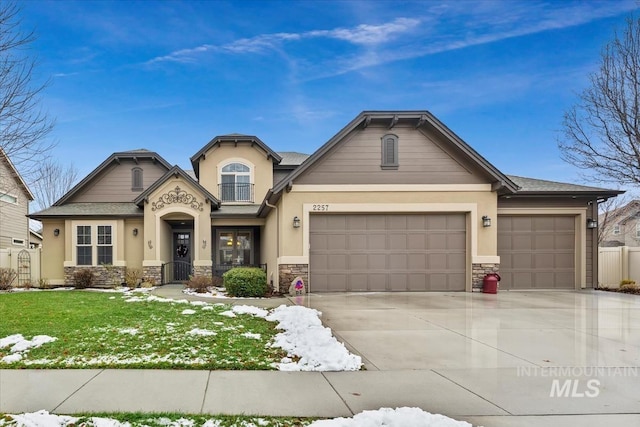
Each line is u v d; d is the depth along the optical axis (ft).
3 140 30.83
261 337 20.51
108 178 58.44
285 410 11.78
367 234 40.83
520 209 43.57
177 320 24.64
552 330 22.68
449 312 28.40
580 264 43.65
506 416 11.47
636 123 41.86
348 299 35.22
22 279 51.72
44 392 13.00
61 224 53.42
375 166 40.63
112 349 17.84
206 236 52.19
